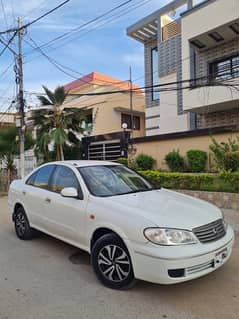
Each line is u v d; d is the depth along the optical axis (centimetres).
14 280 455
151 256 375
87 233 473
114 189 521
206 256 384
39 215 606
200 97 1594
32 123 2078
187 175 1141
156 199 476
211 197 1037
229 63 1642
